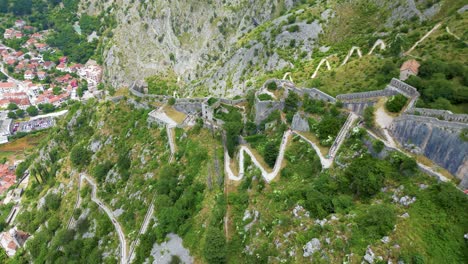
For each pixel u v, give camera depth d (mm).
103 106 142125
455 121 55219
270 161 78500
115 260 86500
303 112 83188
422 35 103500
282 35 154000
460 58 81938
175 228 79562
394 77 80062
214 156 93688
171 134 111062
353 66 100375
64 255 96500
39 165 146250
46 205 120812
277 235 58719
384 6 138875
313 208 57594
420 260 44531
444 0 118125
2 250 118438
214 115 105375
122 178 109438
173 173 95062
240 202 74875
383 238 48625
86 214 105688
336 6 153750
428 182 53125
